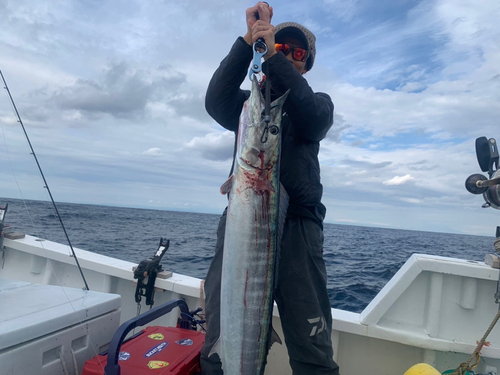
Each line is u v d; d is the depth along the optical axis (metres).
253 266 1.51
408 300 2.33
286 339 1.68
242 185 1.55
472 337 2.22
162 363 1.73
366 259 12.02
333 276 7.70
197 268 8.05
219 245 1.88
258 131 1.57
